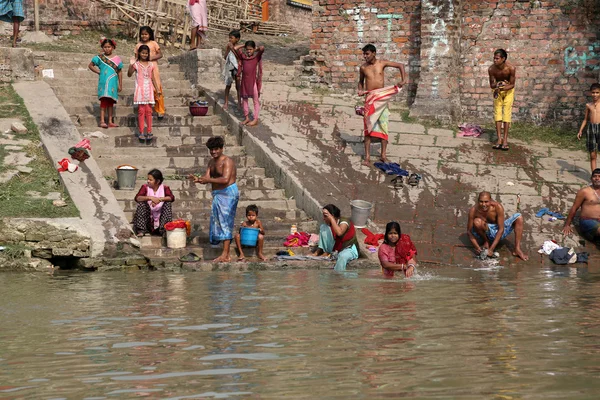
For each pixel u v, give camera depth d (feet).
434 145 78.02
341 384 22.75
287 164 70.79
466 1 88.48
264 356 26.35
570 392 21.72
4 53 81.10
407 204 66.64
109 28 112.88
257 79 76.79
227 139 76.43
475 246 60.08
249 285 45.16
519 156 76.18
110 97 74.90
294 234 60.80
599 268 55.42
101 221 57.36
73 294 41.98
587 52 84.99
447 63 86.22
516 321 32.30
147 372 24.57
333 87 94.99
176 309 36.29
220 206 56.34
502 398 21.21
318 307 36.29
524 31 87.10
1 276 51.16
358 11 93.45
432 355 26.23
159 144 74.23
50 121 72.13
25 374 24.59
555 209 66.44
